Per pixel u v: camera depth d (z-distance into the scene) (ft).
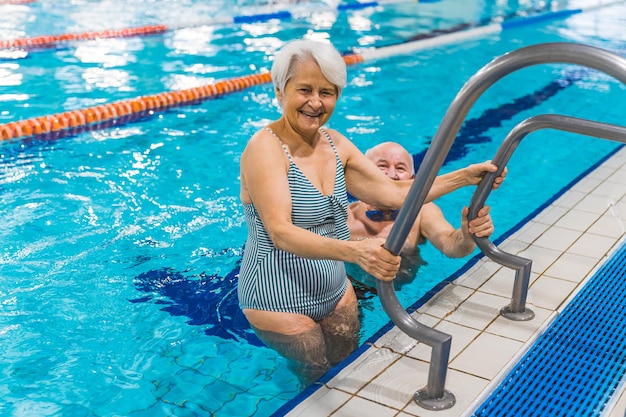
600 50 5.22
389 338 7.98
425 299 8.86
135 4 35.06
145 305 9.40
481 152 16.69
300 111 7.56
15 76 21.08
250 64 23.45
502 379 7.21
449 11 36.11
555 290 9.05
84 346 8.45
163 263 10.55
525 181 14.80
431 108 19.33
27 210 12.19
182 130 17.04
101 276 10.12
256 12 33.81
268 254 8.03
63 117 17.13
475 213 8.03
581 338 8.04
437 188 7.71
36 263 10.41
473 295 8.94
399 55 25.93
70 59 23.44
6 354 8.23
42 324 8.89
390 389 6.98
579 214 11.56
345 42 27.61
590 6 38.24
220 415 7.18
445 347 6.52
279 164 7.58
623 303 8.82
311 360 8.02
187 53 24.91
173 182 13.67
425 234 10.32
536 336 7.98
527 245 10.38
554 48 5.35
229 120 17.93
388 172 10.50
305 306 8.14
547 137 17.70
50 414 7.20
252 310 8.27
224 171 14.33
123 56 24.16
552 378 7.30
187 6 34.91
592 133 6.64
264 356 8.23
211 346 8.45
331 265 8.28
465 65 24.45
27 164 14.51
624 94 21.34
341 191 8.13
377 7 37.01
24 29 27.45
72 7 33.37
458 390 6.93
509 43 28.19
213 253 10.91
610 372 7.42
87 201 12.67
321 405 6.72
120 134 16.72
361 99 20.12
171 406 7.34
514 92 21.63
